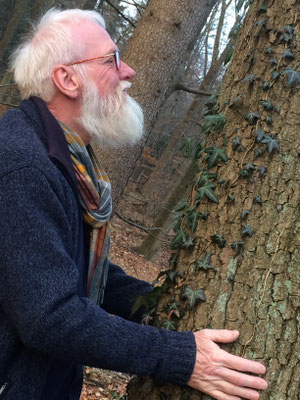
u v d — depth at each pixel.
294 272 1.26
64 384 1.43
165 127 16.53
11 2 15.55
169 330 1.23
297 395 1.20
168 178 15.38
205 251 1.35
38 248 1.06
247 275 1.28
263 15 1.46
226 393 1.15
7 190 1.08
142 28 4.25
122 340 1.10
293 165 1.32
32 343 1.06
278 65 1.37
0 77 13.38
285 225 1.29
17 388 1.14
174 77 4.39
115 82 1.44
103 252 1.44
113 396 3.25
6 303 1.07
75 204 1.26
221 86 1.57
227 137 1.41
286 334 1.23
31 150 1.14
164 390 1.30
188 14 4.22
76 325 1.05
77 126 1.43
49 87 1.37
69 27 1.38
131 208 12.80
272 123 1.35
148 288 1.66
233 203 1.34
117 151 4.17
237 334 1.22
